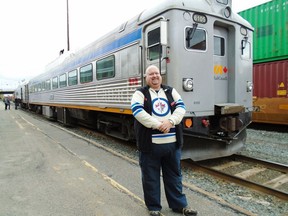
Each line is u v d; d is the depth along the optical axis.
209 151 5.55
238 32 6.00
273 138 8.66
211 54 5.41
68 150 6.96
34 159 6.02
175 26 4.95
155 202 3.18
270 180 4.73
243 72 6.16
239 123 5.64
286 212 3.48
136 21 6.13
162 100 3.03
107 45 7.58
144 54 5.79
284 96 9.51
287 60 9.35
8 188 4.20
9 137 9.36
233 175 4.69
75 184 4.36
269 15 9.85
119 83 6.95
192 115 5.09
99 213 3.32
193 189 4.11
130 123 7.09
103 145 7.85
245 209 3.48
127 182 4.48
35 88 21.39
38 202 3.66
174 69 4.94
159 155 3.03
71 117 12.56
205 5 5.35
